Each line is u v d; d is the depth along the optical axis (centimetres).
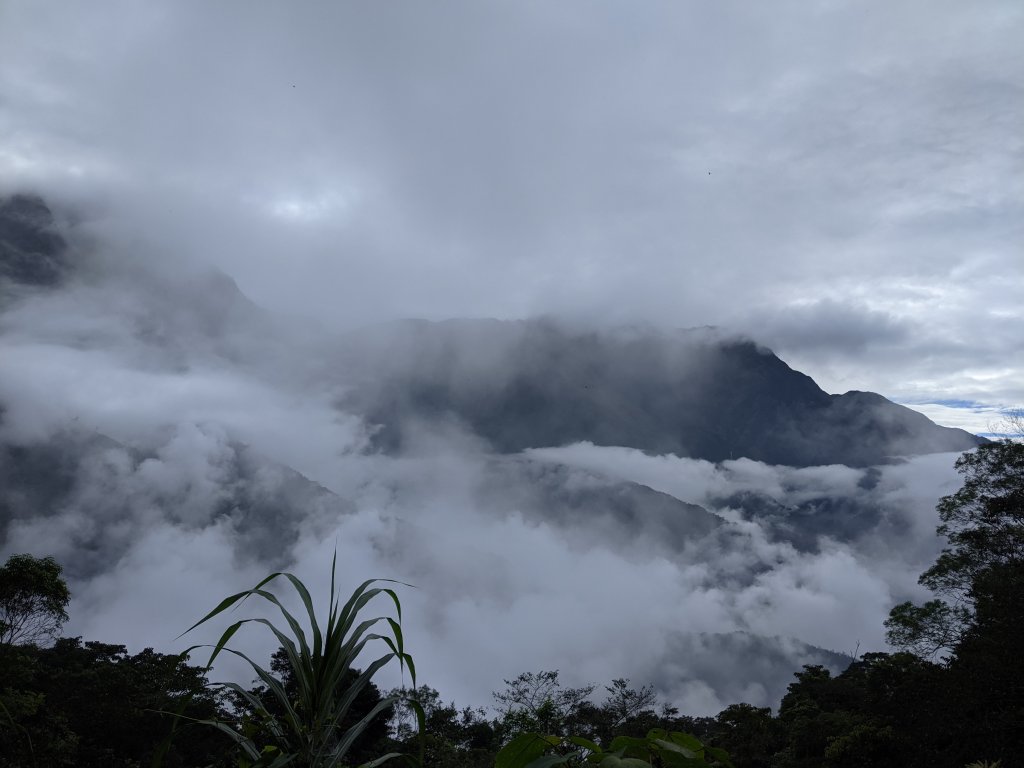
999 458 2561
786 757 2886
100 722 2617
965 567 2483
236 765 240
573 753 201
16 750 1463
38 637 2494
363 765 231
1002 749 1845
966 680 2102
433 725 3400
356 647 238
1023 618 2027
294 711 238
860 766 2283
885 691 2808
